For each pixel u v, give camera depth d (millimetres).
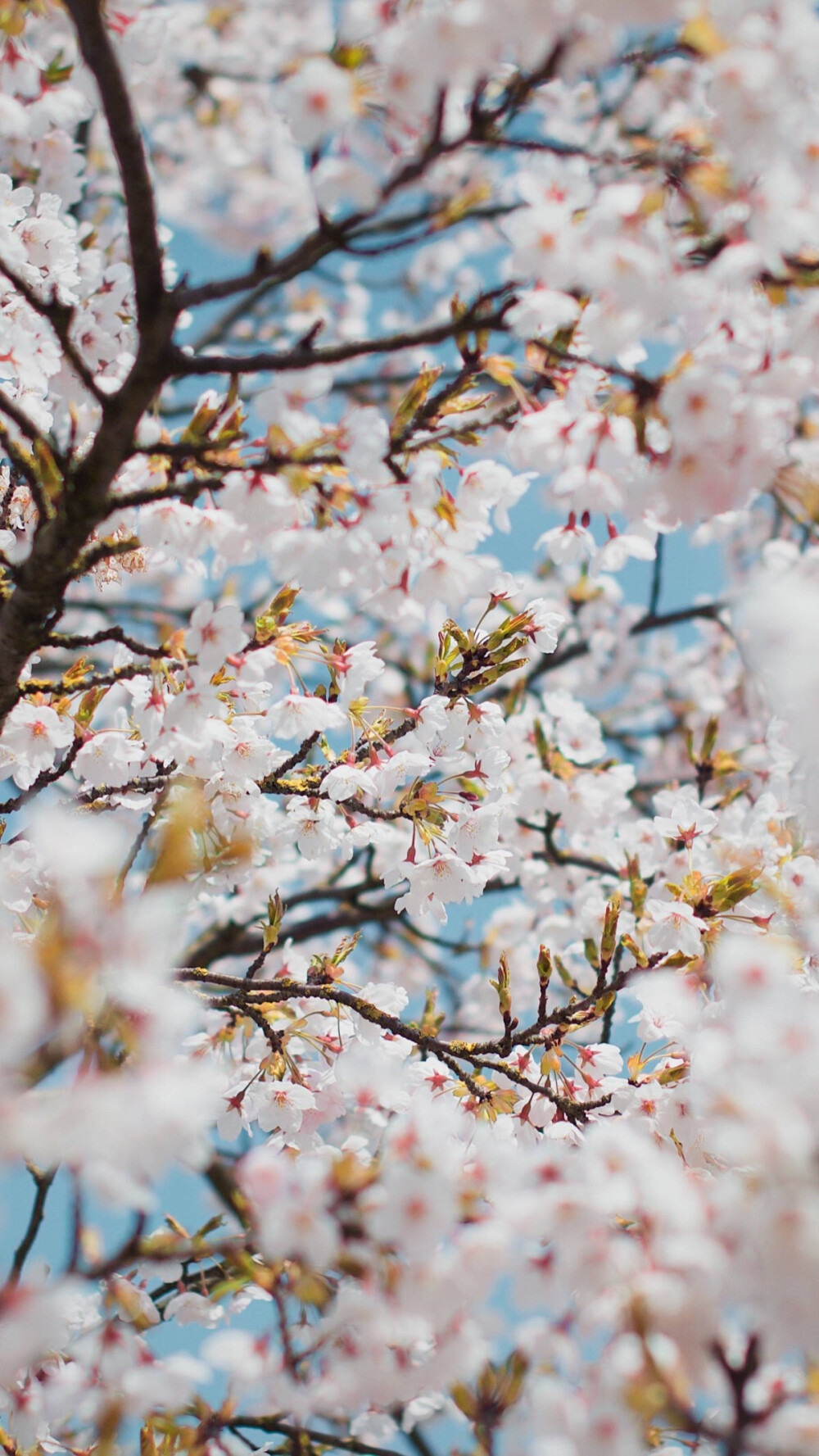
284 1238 1016
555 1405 1019
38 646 1106
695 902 1164
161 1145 977
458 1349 1042
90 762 1185
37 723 1172
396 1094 1111
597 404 1073
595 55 1016
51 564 1086
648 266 1023
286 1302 1047
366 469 1060
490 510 1138
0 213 1167
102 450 1069
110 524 1138
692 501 1055
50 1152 933
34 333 1177
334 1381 1053
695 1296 1009
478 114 1026
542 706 1910
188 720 1125
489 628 1242
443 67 1015
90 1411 1072
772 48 1012
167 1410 1085
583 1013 1160
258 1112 1175
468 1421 1061
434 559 1123
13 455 1083
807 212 1031
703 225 1035
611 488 1071
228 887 1165
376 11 1029
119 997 978
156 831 995
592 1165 1026
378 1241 1020
